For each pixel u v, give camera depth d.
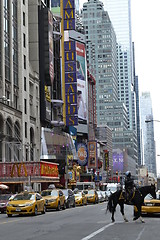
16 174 57.62
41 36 77.62
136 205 22.08
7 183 60.03
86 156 109.25
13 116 63.31
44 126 78.81
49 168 62.62
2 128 59.19
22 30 70.31
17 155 65.19
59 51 89.69
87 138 120.12
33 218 27.12
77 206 47.34
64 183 84.56
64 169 82.56
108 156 175.75
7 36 64.06
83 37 121.00
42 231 18.23
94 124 146.25
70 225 20.98
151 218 25.50
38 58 77.06
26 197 30.70
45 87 77.88
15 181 57.44
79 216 28.52
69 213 32.53
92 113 144.25
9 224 22.59
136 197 21.95
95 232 17.14
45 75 77.12
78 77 117.12
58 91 88.25
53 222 23.30
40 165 57.62
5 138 59.81
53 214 31.44
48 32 77.56
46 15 77.81
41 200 31.72
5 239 15.56
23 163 57.91
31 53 77.06
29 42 77.31
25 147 67.44
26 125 69.31
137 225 20.22
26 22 72.75
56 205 36.09
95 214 30.81
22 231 18.48
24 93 69.44
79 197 48.38
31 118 71.94
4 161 59.34
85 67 120.88
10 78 64.25
